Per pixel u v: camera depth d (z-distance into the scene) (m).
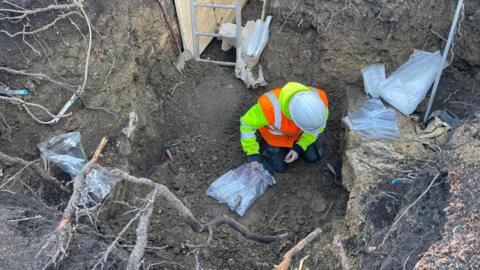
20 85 3.43
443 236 2.49
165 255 3.44
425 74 4.21
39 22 3.53
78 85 3.64
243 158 4.44
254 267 3.51
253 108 3.89
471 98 4.19
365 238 3.03
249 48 4.61
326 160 4.40
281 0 4.45
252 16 5.51
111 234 3.30
